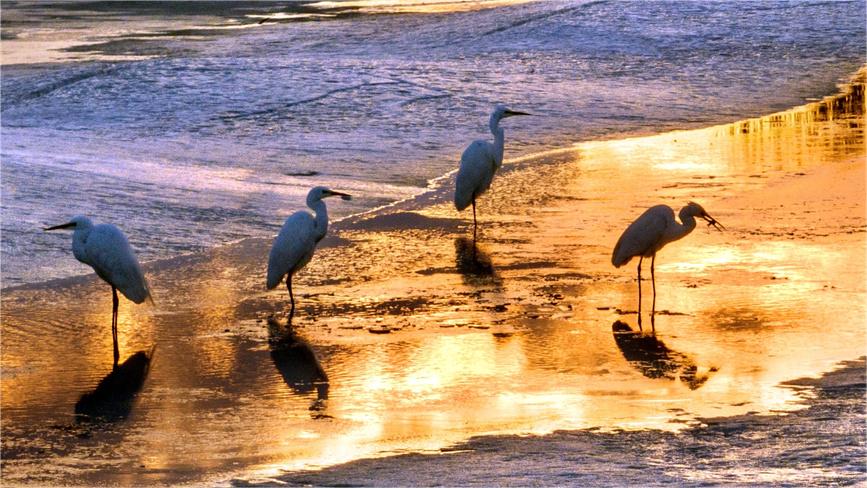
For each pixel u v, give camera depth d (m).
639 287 13.13
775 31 37.97
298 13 48.78
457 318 12.83
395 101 28.12
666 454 7.95
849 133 24.45
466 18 42.50
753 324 12.21
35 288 14.09
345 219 17.97
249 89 29.27
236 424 9.48
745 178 20.20
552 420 9.20
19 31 44.38
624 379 10.48
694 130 25.47
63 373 11.09
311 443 8.89
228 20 47.12
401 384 10.55
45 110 27.31
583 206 18.53
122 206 18.02
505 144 24.12
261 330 12.52
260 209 18.30
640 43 36.38
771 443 8.12
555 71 32.44
